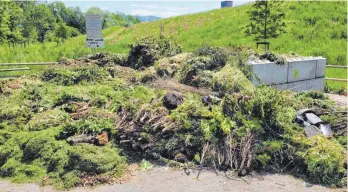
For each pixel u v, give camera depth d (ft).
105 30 157.79
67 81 28.99
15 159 17.70
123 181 15.93
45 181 16.03
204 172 16.66
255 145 17.78
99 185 15.66
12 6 123.95
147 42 37.42
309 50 53.78
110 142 18.88
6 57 54.44
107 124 19.58
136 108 20.52
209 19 91.91
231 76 23.57
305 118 20.30
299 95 24.58
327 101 24.16
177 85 25.30
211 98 21.07
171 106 20.59
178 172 16.67
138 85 27.09
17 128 20.66
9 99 24.40
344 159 16.79
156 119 19.31
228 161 17.11
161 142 18.24
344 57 49.39
